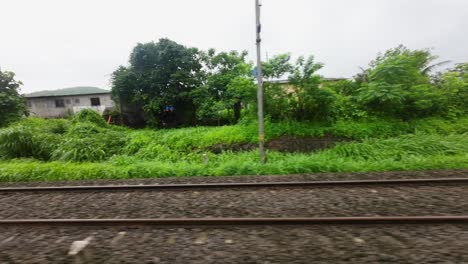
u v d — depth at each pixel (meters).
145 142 13.27
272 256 3.14
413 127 11.49
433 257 2.97
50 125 15.40
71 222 4.29
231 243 3.51
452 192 5.24
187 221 4.14
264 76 12.59
